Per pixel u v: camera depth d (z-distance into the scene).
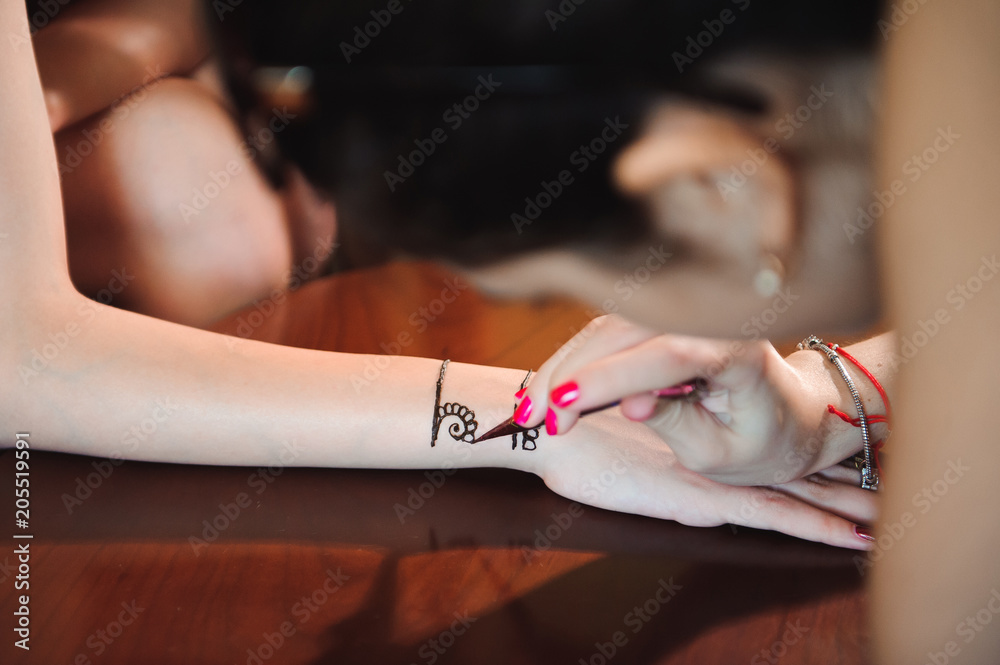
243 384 0.67
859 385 0.64
